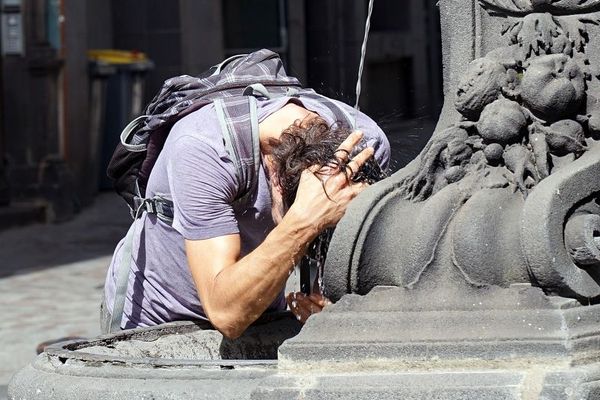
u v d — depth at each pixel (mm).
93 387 5930
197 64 37344
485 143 5844
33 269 22844
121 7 37156
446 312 5512
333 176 6203
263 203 6824
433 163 5887
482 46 6254
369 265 5734
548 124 5801
